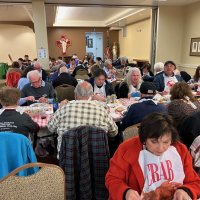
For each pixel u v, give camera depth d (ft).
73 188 5.46
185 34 20.83
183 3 19.26
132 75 11.43
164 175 3.51
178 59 21.75
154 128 3.30
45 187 3.82
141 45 31.53
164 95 10.85
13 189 3.68
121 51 40.75
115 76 18.19
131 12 26.23
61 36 39.47
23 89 10.40
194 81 13.79
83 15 31.45
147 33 29.27
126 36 37.50
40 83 10.48
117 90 11.98
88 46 40.70
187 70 20.77
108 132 6.25
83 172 5.42
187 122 5.65
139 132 3.54
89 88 6.77
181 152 3.74
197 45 19.15
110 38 41.32
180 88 6.82
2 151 4.76
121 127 7.15
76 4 18.74
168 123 3.38
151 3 19.16
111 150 7.01
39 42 18.10
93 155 5.44
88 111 5.77
